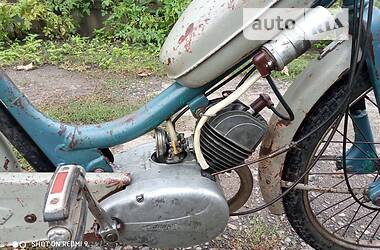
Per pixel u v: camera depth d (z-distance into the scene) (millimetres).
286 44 1680
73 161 1957
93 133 1938
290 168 1990
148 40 5316
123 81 4203
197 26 1719
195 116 1882
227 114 1828
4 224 1856
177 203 1807
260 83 4023
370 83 1915
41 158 1994
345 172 2020
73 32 5695
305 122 1929
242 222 2475
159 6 5711
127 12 5633
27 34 5594
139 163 1976
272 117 1955
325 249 2178
